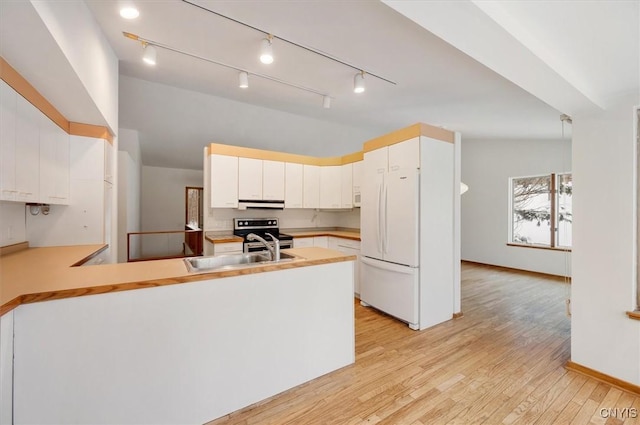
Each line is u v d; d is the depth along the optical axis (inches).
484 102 136.9
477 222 261.1
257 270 68.2
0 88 60.9
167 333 58.2
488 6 46.2
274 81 125.8
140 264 70.7
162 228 261.4
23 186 71.6
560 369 86.0
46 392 48.5
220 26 85.0
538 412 67.1
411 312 115.3
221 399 64.6
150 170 257.3
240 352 67.0
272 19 80.3
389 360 90.6
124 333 54.2
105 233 108.3
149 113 163.2
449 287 126.7
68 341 49.8
